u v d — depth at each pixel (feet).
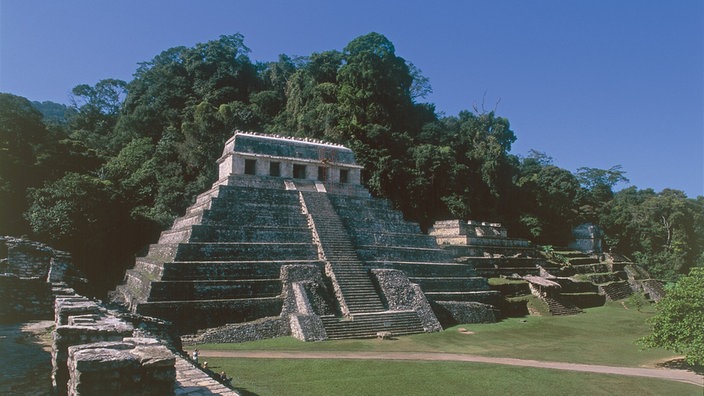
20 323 71.92
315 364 84.79
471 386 75.20
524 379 79.97
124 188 190.60
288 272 119.65
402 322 121.29
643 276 274.57
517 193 301.84
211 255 116.37
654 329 94.48
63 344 36.78
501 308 162.50
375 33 286.25
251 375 75.61
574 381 79.61
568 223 306.76
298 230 138.10
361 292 125.29
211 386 38.81
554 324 147.84
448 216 245.65
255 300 111.14
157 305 99.71
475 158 281.13
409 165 240.32
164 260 118.32
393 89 274.77
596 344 116.37
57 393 36.06
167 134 247.09
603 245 315.58
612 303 211.61
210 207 130.52
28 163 169.17
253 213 136.15
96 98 337.52
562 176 327.67
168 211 195.83
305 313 111.45
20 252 101.24
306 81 283.38
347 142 227.40
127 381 28.89
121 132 271.08
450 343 110.83
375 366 85.40
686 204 331.16
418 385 74.74
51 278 101.35
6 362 48.57
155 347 31.99
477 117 309.83
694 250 315.37
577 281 216.33
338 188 166.71
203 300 105.81
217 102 276.82
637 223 325.62
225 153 160.56
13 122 173.78
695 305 87.15
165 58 328.29
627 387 76.69
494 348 107.45
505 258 207.72
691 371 89.20
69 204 148.66
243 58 325.83
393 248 149.59
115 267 164.76
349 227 150.61
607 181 401.08
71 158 190.08
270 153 157.99
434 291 146.92
